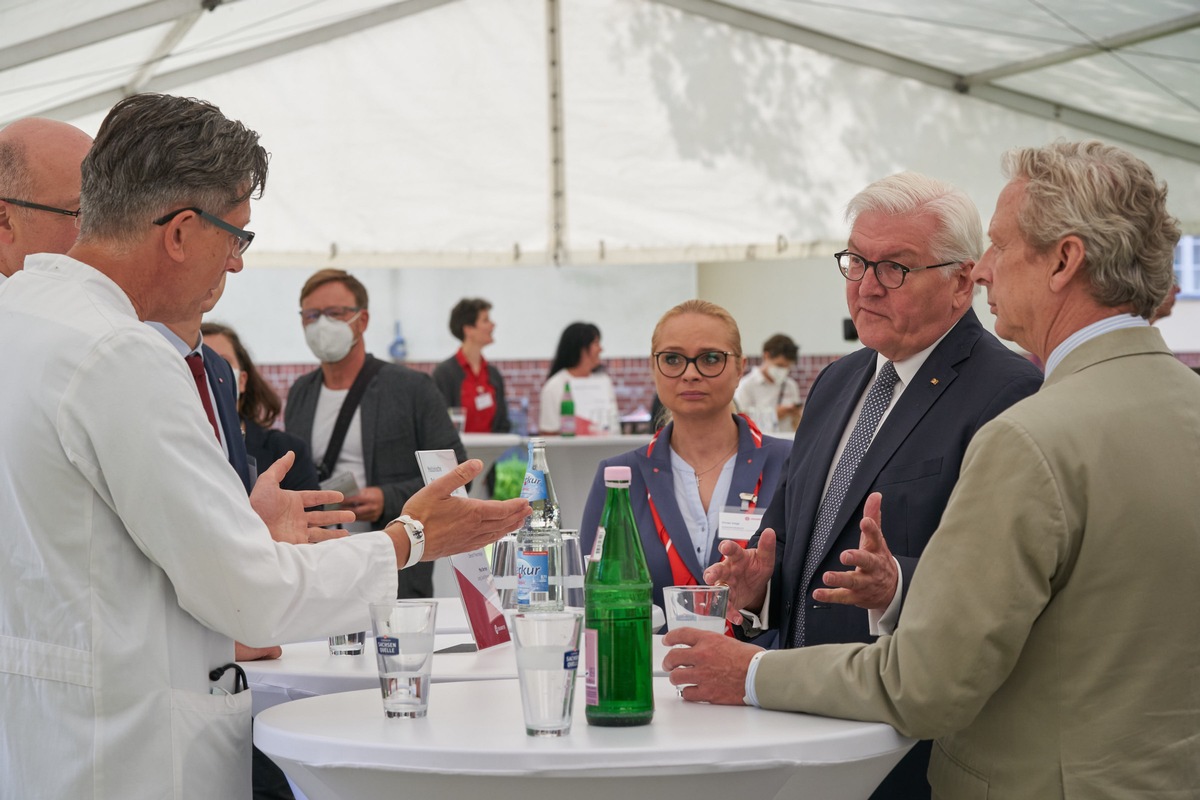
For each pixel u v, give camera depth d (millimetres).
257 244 7086
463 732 1529
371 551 1709
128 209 1622
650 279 12523
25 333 1583
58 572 1552
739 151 7117
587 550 2889
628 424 7059
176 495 1529
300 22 6547
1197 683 1517
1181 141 7055
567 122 7137
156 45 6148
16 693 1571
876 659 1602
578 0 7031
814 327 12859
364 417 4094
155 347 1572
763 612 2277
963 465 1591
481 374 8352
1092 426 1528
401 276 12414
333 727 1570
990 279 1720
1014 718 1565
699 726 1567
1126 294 1598
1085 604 1518
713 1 6891
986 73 6887
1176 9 5773
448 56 7062
